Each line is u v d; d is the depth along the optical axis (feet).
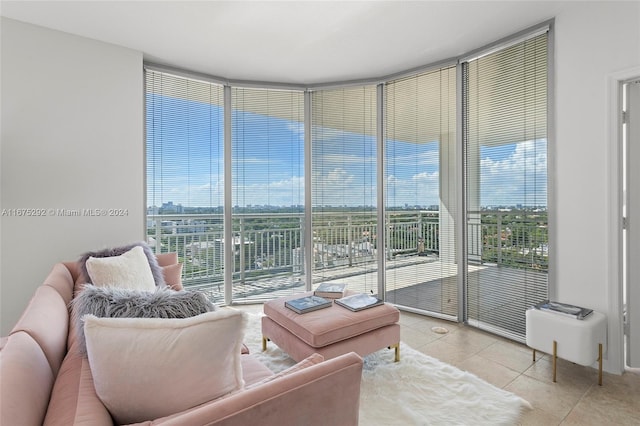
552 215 8.29
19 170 8.46
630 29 6.93
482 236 9.90
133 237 9.93
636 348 7.37
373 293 12.48
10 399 2.26
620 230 7.24
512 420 5.68
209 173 11.99
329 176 12.84
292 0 7.54
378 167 12.30
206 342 2.93
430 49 9.91
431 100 11.07
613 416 5.83
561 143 8.04
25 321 3.78
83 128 9.21
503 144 9.36
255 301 12.49
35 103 8.62
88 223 9.30
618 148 7.20
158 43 9.53
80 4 7.66
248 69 11.37
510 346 8.74
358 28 8.72
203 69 11.35
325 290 8.92
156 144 10.97
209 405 2.38
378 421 5.64
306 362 3.29
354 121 12.57
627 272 7.35
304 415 2.72
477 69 10.02
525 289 8.87
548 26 8.27
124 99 9.77
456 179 10.51
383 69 11.46
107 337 2.82
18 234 8.48
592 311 7.33
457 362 7.84
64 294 5.68
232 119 12.34
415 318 11.00
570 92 7.86
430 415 5.78
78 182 9.16
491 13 8.05
